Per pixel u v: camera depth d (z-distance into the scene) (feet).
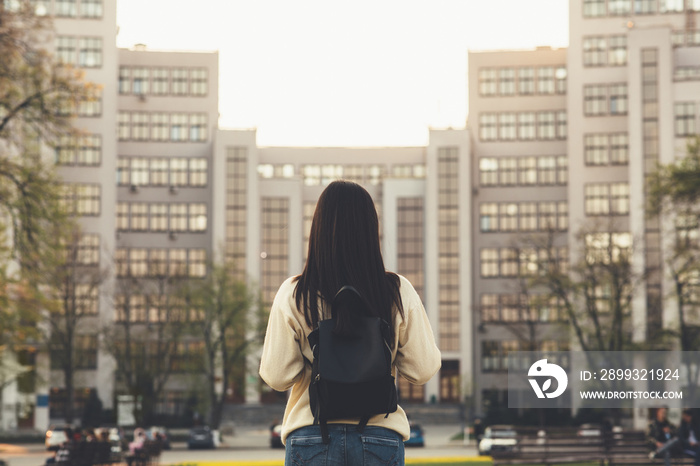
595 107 271.28
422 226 295.89
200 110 297.74
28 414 212.64
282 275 296.51
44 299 83.10
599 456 63.36
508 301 276.21
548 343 273.75
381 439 8.58
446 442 191.72
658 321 202.28
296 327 8.91
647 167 236.63
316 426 8.66
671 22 271.49
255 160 291.38
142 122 295.69
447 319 286.87
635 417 198.08
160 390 205.46
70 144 81.97
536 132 296.30
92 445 69.36
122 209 292.20
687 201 107.96
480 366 287.89
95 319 255.29
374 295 8.97
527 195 294.87
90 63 270.05
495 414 218.18
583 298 179.42
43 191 77.46
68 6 270.05
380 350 8.40
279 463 69.31
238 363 204.44
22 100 77.15
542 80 297.33
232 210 289.74
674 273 143.23
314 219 9.29
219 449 172.04
